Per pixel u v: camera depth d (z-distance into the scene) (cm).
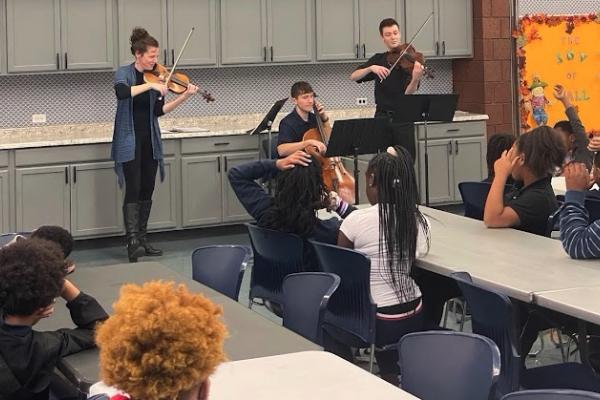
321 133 692
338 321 396
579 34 977
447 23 934
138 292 154
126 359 146
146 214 761
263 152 833
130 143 734
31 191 753
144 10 810
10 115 807
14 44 768
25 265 244
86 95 832
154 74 743
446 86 977
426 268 379
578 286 328
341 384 235
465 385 255
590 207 480
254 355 265
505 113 953
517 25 945
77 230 772
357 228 389
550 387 320
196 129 836
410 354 267
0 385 244
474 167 923
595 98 990
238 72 891
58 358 261
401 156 384
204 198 820
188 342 147
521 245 401
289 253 429
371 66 771
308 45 879
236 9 845
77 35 788
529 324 390
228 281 401
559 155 431
